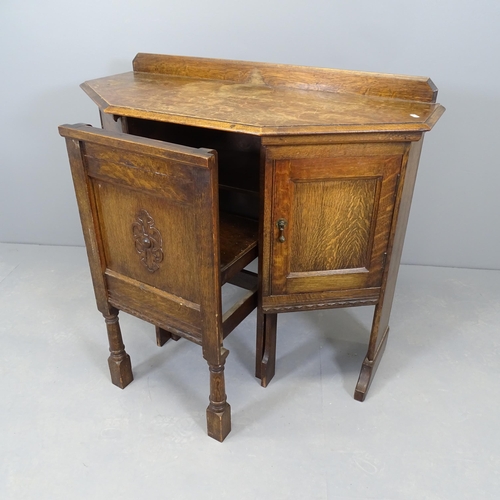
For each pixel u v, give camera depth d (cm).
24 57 211
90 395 162
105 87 161
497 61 187
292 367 176
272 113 128
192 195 106
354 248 138
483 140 204
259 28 193
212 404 140
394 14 183
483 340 189
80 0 196
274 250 135
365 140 119
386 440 146
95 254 137
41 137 230
